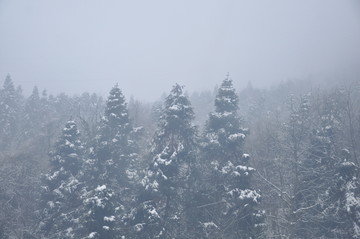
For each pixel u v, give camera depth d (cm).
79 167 3278
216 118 2873
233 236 2502
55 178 3189
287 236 2500
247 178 2559
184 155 2595
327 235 2672
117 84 3197
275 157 3525
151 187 2397
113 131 3019
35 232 3006
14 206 3806
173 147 2598
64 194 3072
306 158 3098
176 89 2752
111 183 2903
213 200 2625
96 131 3328
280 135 3847
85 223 2208
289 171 3225
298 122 3606
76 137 3456
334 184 2684
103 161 2942
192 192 2595
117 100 3095
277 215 2895
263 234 2461
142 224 2333
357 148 3584
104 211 2178
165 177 2406
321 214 2692
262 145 3866
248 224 2458
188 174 2652
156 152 2617
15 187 3959
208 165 2789
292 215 2508
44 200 3203
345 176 2581
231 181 2595
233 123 2864
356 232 2400
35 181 4072
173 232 2483
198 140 2739
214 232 2436
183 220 2555
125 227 2397
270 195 3134
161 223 2364
